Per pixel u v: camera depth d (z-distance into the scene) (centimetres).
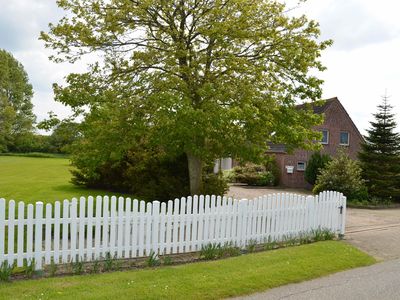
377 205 2108
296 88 1238
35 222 699
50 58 1216
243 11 1165
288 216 1030
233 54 1203
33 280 639
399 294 657
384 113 2320
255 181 2983
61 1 1170
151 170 1558
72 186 1923
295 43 1233
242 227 946
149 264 759
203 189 1442
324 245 971
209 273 700
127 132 1151
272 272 729
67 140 1196
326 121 3130
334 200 1126
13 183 2017
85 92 1096
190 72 1142
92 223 754
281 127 1165
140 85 1179
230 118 1047
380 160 2291
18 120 5900
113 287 606
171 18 1212
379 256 946
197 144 1185
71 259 738
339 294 649
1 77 5419
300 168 3020
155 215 823
